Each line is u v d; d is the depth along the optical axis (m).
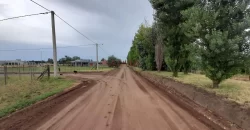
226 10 10.03
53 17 22.66
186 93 11.73
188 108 8.62
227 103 7.58
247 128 5.74
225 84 12.55
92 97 11.73
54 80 21.83
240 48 9.86
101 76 30.73
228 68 10.41
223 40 9.52
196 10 10.72
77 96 12.20
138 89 15.02
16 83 19.97
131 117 7.30
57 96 12.22
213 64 10.61
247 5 9.56
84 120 6.99
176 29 19.06
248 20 9.17
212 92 9.78
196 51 10.83
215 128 6.01
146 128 6.09
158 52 30.30
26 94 13.04
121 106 9.16
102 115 7.62
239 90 10.04
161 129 5.98
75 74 36.34
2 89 16.02
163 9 19.72
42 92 14.06
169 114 7.65
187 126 6.22
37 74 35.53
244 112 6.36
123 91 14.05
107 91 14.22
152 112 8.00
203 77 17.64
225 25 10.38
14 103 10.25
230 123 6.40
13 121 7.05
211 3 10.58
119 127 6.20
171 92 13.29
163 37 21.30
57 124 6.58
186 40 18.64
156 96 11.77
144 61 42.84
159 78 21.09
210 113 7.62
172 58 19.94
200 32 10.44
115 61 95.62
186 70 22.78
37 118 7.35
